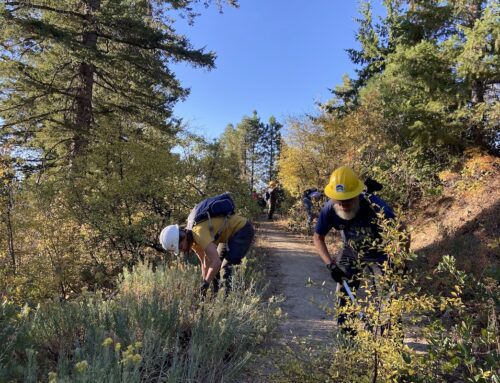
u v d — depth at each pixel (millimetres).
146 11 15469
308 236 12844
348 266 3604
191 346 3250
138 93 15078
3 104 13805
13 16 10984
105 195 7422
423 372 2238
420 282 4211
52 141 14898
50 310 3676
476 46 8789
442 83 10102
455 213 8547
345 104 17203
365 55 16828
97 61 12391
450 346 2232
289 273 7742
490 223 7051
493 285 2760
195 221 4391
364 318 2557
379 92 12359
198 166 8734
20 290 5664
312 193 13219
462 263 5758
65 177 7715
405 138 11203
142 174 7820
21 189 6789
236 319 3775
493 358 2074
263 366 3361
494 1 8516
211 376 3047
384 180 9359
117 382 2463
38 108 14117
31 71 13492
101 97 15945
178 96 15523
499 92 10648
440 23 10898
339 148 13242
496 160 9391
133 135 9305
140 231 7180
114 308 3652
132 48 14078
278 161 18250
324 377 2568
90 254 7363
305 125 15703
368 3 15266
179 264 5703
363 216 3449
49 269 6406
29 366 2643
